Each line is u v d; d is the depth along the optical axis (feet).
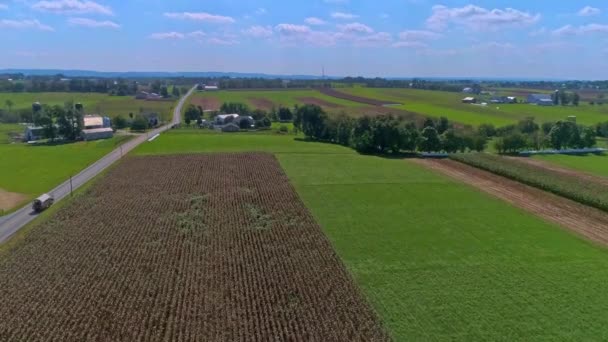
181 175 229.04
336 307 102.27
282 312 99.91
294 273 119.55
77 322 94.79
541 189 207.10
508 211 173.37
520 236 146.51
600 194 188.55
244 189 202.39
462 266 123.85
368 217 165.07
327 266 123.75
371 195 194.08
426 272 120.06
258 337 90.68
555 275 118.42
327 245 138.31
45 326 93.15
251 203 181.57
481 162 258.78
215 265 124.06
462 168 256.11
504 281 115.03
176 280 114.73
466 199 189.26
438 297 106.93
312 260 127.65
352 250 134.92
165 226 154.40
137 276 116.67
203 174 231.91
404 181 220.23
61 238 141.69
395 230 151.74
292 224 157.17
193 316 97.81
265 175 230.68
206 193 195.72
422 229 152.66
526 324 95.76
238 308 101.50
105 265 122.93
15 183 213.25
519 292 109.19
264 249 135.64
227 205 178.70
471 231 150.92
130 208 173.17
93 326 93.45
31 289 108.88
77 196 187.21
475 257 129.80
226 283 113.50
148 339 89.35
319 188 205.46
